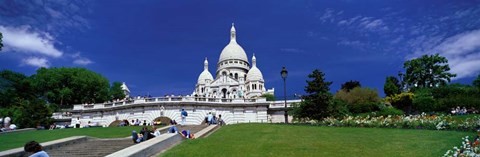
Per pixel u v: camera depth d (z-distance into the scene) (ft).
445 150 56.39
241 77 448.65
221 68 510.17
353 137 75.20
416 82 290.56
